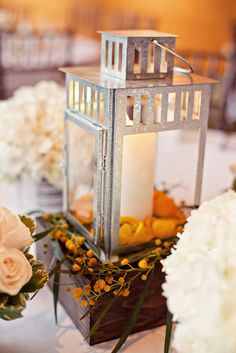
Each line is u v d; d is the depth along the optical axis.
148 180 0.96
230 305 0.58
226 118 2.32
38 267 0.75
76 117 0.92
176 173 1.49
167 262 0.69
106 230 0.88
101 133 0.83
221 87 2.34
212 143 1.80
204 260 0.63
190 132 1.87
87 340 0.84
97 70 0.94
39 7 4.57
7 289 0.66
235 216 0.67
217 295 0.58
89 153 1.11
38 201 1.33
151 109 0.84
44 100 1.29
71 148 1.09
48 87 1.37
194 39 4.71
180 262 0.67
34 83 2.71
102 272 0.84
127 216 0.97
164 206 1.02
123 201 0.96
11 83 2.67
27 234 0.72
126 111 0.82
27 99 1.31
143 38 0.84
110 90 0.80
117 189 0.86
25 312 0.91
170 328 0.73
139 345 0.84
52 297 0.96
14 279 0.67
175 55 0.87
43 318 0.90
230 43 4.47
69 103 0.96
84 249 0.93
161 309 0.89
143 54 0.85
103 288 0.81
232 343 0.57
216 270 0.60
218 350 0.58
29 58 2.70
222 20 4.50
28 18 4.39
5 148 1.26
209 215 0.69
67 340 0.84
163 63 0.89
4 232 0.70
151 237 0.94
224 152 1.71
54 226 1.00
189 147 1.73
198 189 0.97
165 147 1.71
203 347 0.59
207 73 2.38
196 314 0.59
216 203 0.71
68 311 0.91
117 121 0.82
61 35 2.85
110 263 0.87
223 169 1.55
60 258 0.90
